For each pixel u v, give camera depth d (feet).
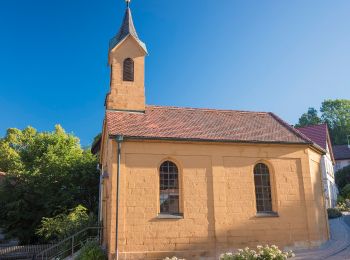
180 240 60.23
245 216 64.28
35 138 128.67
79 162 118.01
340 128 250.16
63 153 123.03
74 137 133.39
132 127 66.39
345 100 256.73
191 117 75.97
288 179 68.18
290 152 69.46
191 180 63.57
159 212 61.41
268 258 44.91
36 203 106.93
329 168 146.82
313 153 73.92
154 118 72.49
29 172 112.16
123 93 75.61
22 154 124.77
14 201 104.17
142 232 59.06
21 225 105.29
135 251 58.08
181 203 62.69
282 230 65.16
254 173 67.82
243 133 70.54
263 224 64.64
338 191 176.45
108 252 58.13
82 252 59.62
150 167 62.18
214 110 82.33
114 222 58.29
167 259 47.06
